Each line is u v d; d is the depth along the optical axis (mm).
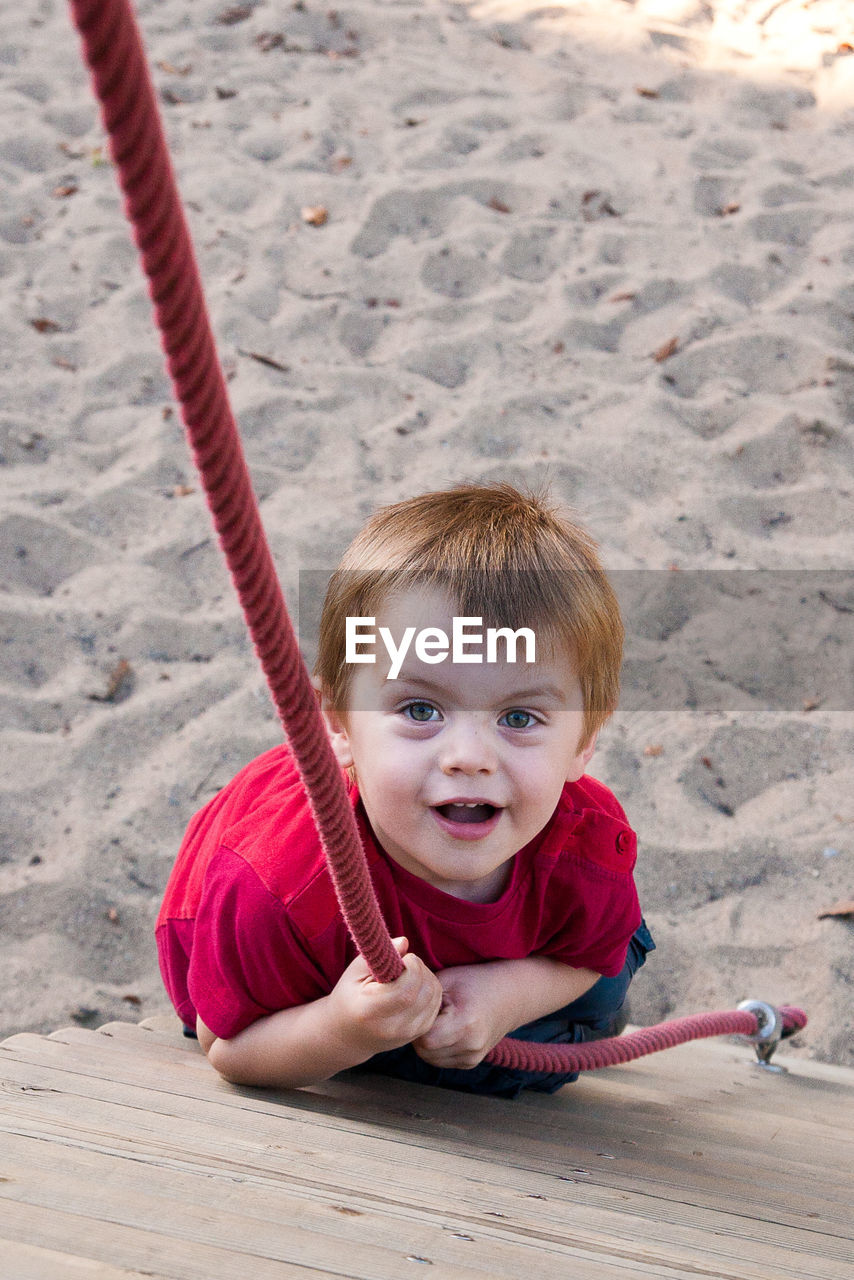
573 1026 1900
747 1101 2078
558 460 4484
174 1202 1011
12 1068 1404
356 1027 1375
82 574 3969
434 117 6418
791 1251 1120
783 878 3129
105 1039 1706
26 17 7176
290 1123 1322
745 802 3348
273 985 1472
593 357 4988
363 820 1479
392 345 5055
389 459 4480
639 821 3256
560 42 7062
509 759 1336
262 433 4590
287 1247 944
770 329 5070
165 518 4195
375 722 1353
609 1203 1203
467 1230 1038
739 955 2945
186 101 6531
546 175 5992
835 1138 1800
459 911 1489
